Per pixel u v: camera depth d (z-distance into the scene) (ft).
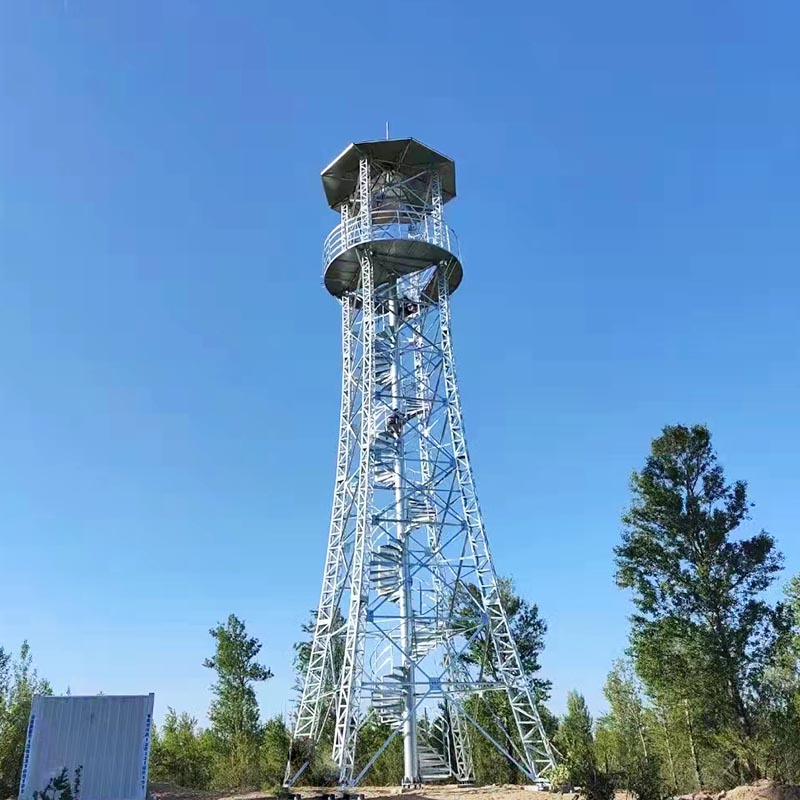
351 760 84.53
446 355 110.11
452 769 111.04
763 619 104.78
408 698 91.56
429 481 104.83
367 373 104.83
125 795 66.64
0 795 88.02
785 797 76.28
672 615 107.04
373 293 107.86
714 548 109.19
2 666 97.04
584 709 146.20
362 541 95.14
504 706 126.21
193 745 136.26
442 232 112.47
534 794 76.54
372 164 119.65
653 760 83.35
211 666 153.69
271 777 98.22
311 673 105.19
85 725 66.90
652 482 113.70
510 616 145.18
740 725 99.81
